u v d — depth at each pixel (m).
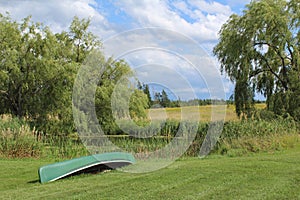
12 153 11.60
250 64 20.45
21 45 19.97
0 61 19.84
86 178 7.75
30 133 12.45
